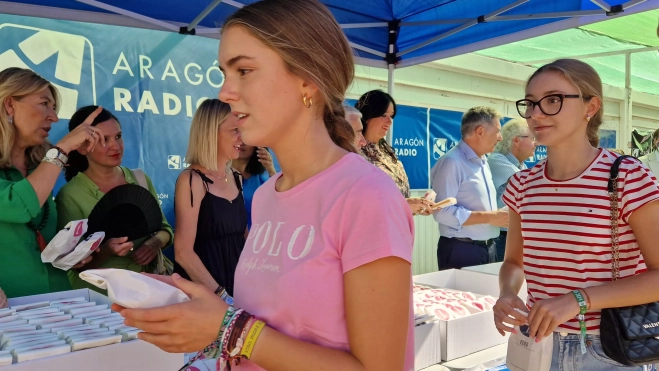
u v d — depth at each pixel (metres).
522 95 6.20
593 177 1.32
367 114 2.96
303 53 0.73
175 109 3.33
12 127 1.95
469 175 3.20
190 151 2.34
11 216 1.77
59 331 1.18
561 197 1.37
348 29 3.24
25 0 2.25
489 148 3.23
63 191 2.29
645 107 8.61
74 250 1.78
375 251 0.68
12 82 1.91
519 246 1.63
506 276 1.61
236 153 2.39
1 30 2.68
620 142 7.83
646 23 3.70
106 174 2.38
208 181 2.30
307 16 0.74
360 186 0.72
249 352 0.71
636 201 1.25
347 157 0.78
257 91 0.73
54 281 1.97
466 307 2.01
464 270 2.63
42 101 2.00
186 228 2.22
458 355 1.86
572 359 1.33
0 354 1.02
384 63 3.51
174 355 1.17
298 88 0.75
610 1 2.46
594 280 1.32
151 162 3.23
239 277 0.86
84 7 2.39
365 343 0.68
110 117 2.37
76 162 2.37
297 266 0.74
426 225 5.35
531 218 1.44
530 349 1.39
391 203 0.71
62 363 1.03
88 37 2.97
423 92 5.15
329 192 0.75
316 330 0.72
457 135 5.45
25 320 1.27
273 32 0.71
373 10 3.23
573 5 2.58
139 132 3.18
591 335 1.31
